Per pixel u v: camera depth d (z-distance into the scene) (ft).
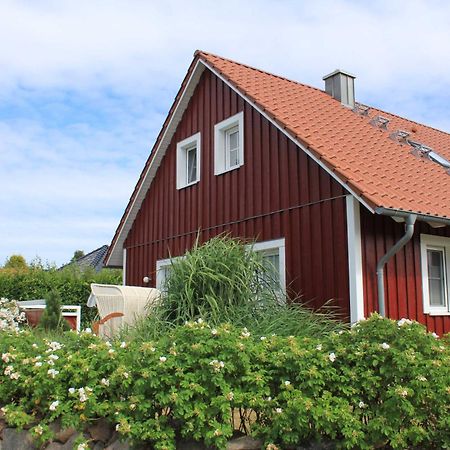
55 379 17.28
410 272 28.99
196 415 15.07
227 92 38.22
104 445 16.61
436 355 15.85
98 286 35.88
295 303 28.27
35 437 17.51
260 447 15.44
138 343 17.83
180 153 42.70
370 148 34.19
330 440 15.35
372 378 15.30
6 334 22.63
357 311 26.13
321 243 28.78
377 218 27.89
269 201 32.96
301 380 15.62
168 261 42.16
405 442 14.74
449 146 46.44
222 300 25.70
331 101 42.09
